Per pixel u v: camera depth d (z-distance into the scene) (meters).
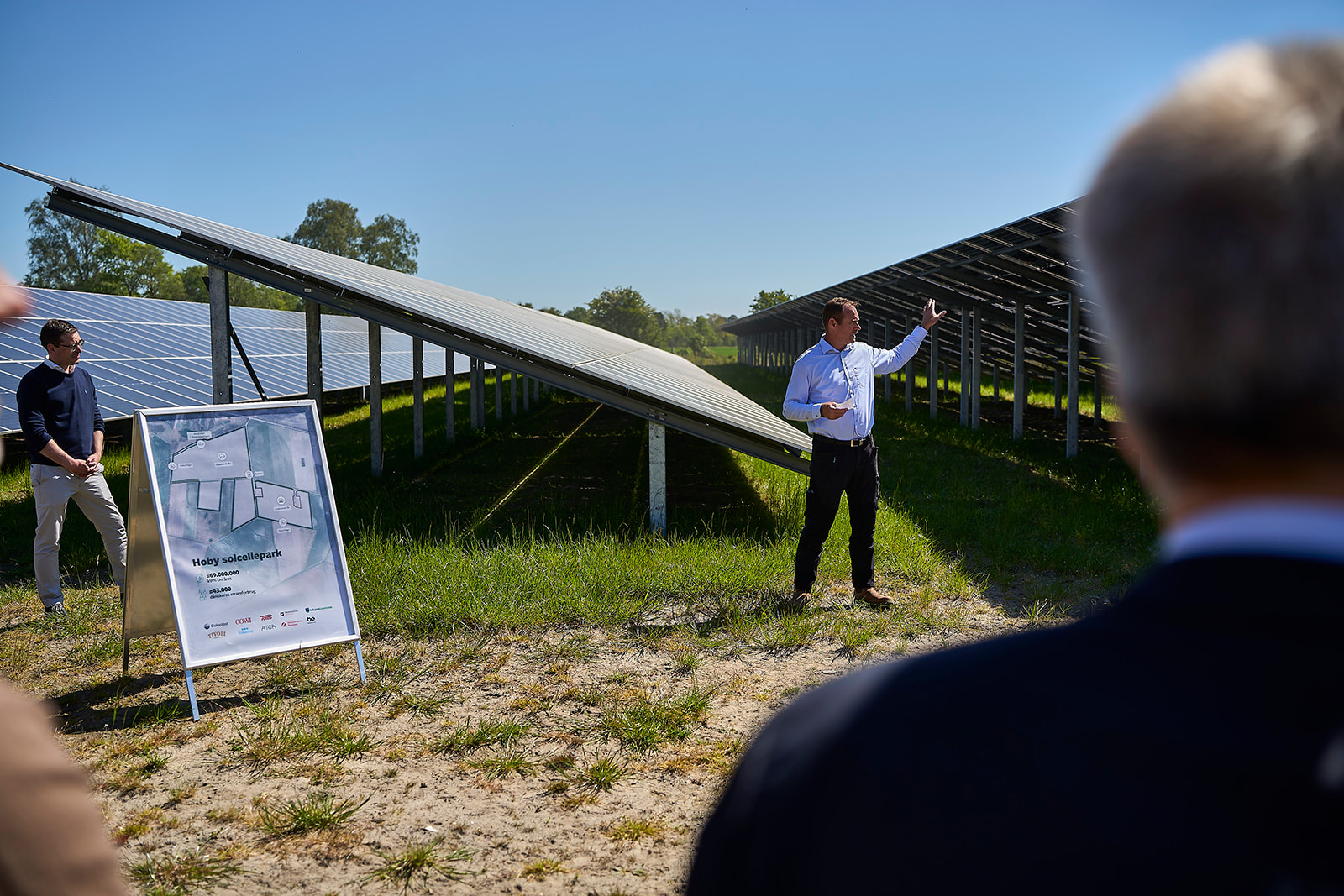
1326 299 0.49
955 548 7.62
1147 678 0.50
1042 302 16.27
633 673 4.79
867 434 5.77
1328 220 0.49
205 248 8.57
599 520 8.38
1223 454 0.53
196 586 4.52
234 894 2.87
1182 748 0.46
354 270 11.52
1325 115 0.51
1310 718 0.44
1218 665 0.48
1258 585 0.48
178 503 4.57
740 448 8.02
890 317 24.34
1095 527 8.34
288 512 4.78
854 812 0.55
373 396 10.65
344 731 4.08
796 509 8.73
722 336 162.12
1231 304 0.51
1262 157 0.50
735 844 0.63
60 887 0.75
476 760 3.81
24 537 7.95
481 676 4.77
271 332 23.77
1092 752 0.48
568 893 2.89
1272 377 0.50
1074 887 0.46
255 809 3.42
